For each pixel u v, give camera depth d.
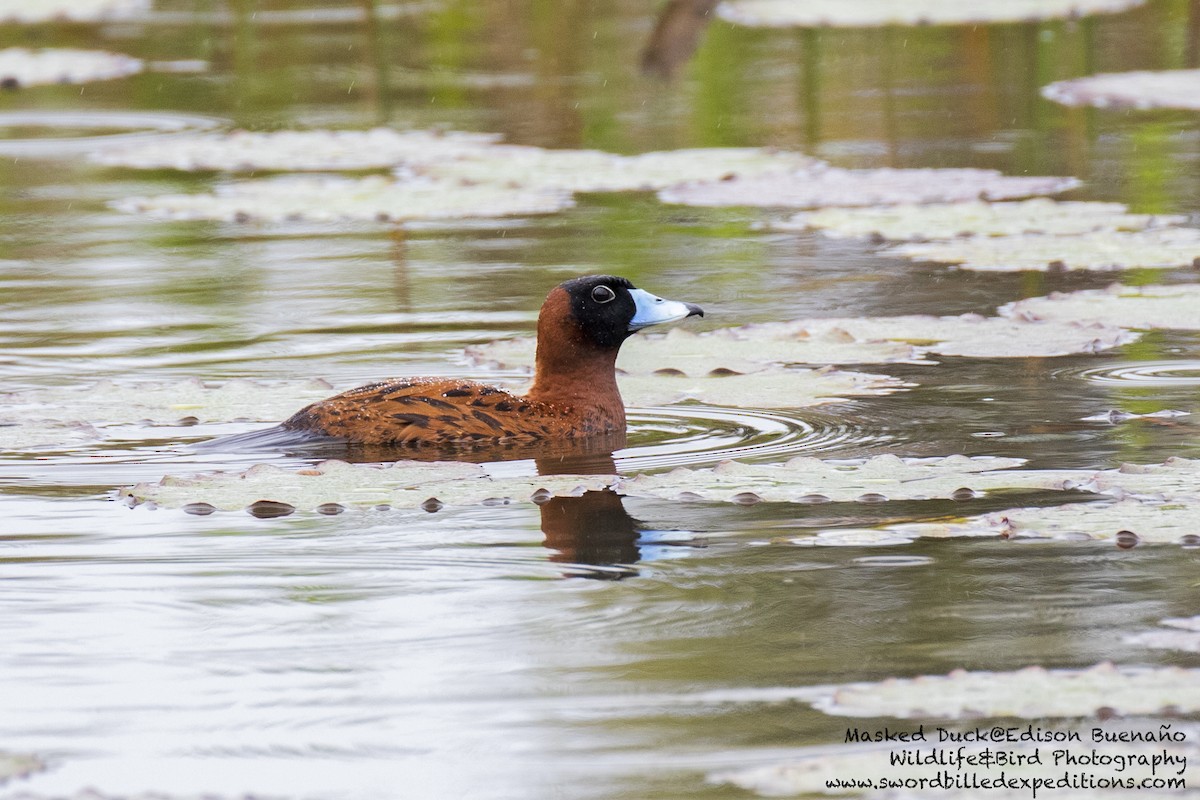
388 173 33.00
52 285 24.45
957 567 12.97
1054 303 22.22
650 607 12.26
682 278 24.78
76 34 49.25
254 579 12.96
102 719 10.54
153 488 15.05
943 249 25.23
